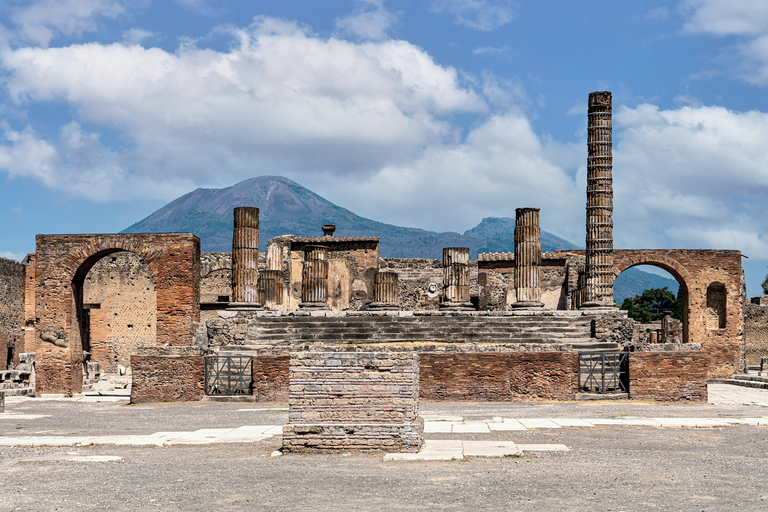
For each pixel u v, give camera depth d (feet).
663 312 295.28
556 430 68.85
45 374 126.72
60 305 127.44
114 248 127.03
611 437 64.85
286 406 92.27
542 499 41.60
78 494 44.01
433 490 43.80
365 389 56.44
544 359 95.91
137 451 60.03
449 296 137.08
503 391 95.40
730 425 71.87
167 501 42.14
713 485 45.27
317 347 100.94
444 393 95.71
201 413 85.97
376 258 186.39
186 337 124.47
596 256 135.64
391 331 113.19
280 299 142.61
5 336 184.14
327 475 48.21
